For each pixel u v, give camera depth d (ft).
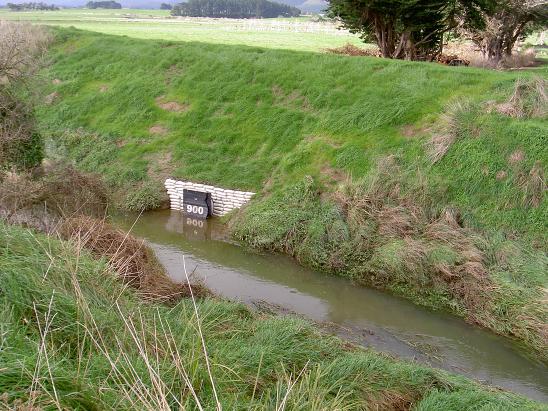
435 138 44.75
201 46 73.26
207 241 45.06
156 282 29.94
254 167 51.75
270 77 61.57
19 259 18.52
